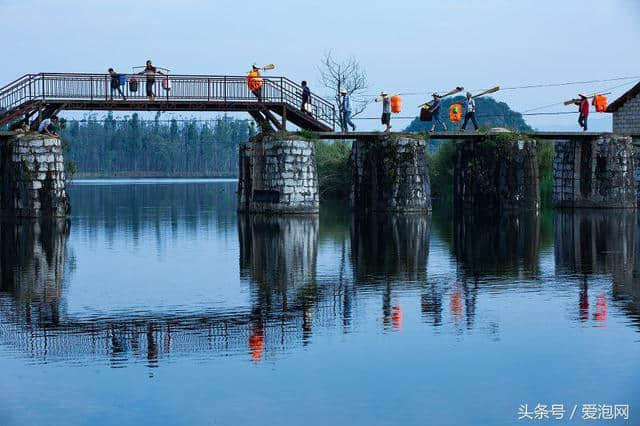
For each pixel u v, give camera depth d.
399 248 36.03
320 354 18.83
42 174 49.84
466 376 17.38
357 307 23.42
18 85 48.31
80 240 40.06
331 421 15.27
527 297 24.78
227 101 50.88
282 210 52.41
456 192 61.16
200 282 27.56
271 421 15.28
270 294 25.36
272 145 52.25
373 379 17.23
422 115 56.72
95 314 22.67
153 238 41.00
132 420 15.33
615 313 22.61
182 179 177.75
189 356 18.73
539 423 15.16
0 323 21.67
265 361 18.36
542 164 71.38
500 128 59.88
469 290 25.89
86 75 49.03
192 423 15.20
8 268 30.77
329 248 36.09
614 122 64.50
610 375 17.39
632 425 15.05
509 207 58.28
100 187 116.62
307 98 52.53
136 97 49.38
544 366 17.94
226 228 45.72
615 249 35.44
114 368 17.95
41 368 17.97
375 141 55.34
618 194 59.56
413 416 15.48
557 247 36.28
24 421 15.31
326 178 76.50
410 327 21.14
